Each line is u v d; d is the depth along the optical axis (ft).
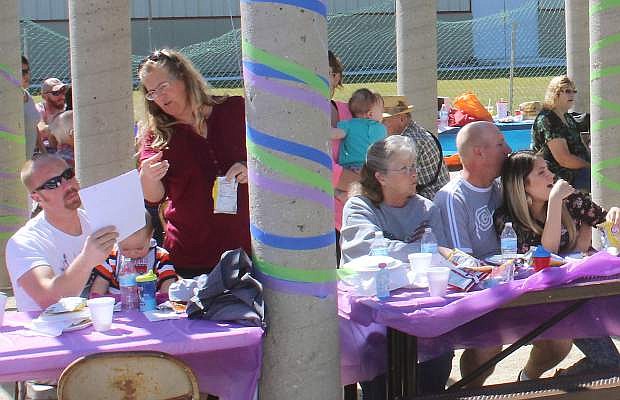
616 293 13.08
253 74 11.94
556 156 26.13
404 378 13.12
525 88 62.44
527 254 14.80
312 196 12.07
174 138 14.74
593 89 22.45
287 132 11.89
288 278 12.10
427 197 20.94
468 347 14.56
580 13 36.81
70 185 13.52
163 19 71.56
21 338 11.53
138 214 12.46
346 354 13.79
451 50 71.26
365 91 22.21
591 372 14.39
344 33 69.10
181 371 10.84
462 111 44.27
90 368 10.59
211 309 12.23
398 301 12.91
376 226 14.90
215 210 14.12
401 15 29.99
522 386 13.64
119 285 13.60
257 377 12.07
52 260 13.44
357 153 21.50
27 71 29.01
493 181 16.10
